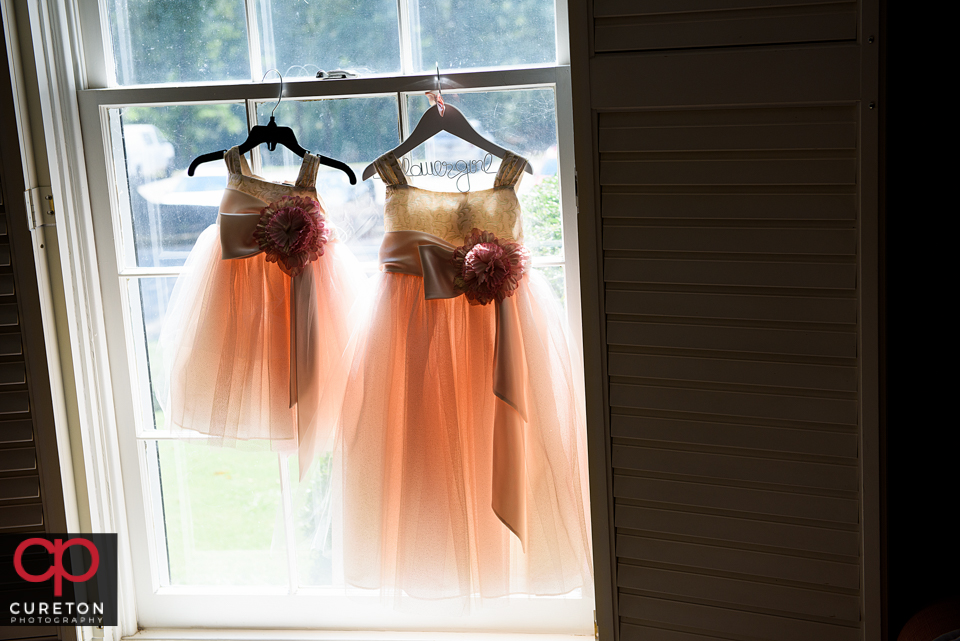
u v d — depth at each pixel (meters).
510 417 1.41
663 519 1.25
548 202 1.59
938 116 1.30
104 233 1.65
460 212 1.46
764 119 1.11
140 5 1.62
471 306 1.46
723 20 1.10
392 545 1.48
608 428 1.26
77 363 1.59
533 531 1.44
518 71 1.53
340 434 1.49
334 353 1.54
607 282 1.22
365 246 1.64
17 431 1.49
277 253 1.45
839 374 1.13
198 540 1.79
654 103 1.14
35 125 1.50
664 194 1.17
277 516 1.76
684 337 1.19
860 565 1.17
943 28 1.28
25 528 1.51
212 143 1.63
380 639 1.72
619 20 1.15
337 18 1.60
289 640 1.73
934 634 1.07
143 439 1.72
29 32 1.47
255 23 1.61
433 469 1.43
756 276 1.15
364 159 1.61
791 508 1.18
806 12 1.07
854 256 1.11
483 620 1.72
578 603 1.69
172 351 1.55
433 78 1.54
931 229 1.33
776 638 1.22
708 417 1.21
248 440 1.54
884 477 1.13
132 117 1.63
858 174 1.08
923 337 1.35
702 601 1.26
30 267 1.47
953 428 1.36
